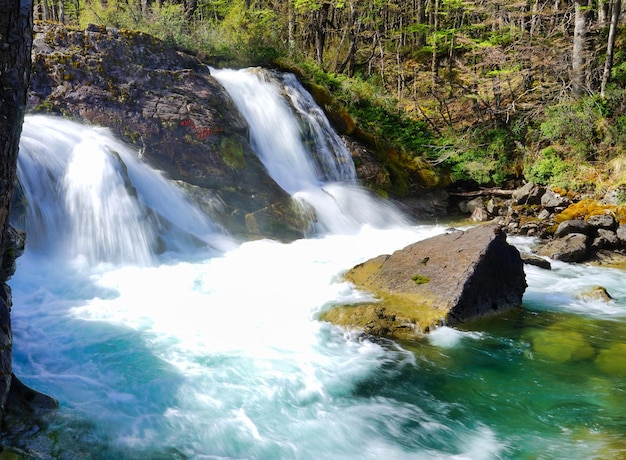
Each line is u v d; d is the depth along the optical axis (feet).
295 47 64.75
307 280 27.84
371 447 14.53
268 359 19.04
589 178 49.60
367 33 80.18
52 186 29.66
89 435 13.80
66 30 39.11
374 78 79.30
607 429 15.53
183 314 22.70
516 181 56.34
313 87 53.67
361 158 51.72
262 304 24.26
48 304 22.72
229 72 48.26
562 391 17.78
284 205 39.58
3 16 11.57
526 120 59.06
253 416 15.60
